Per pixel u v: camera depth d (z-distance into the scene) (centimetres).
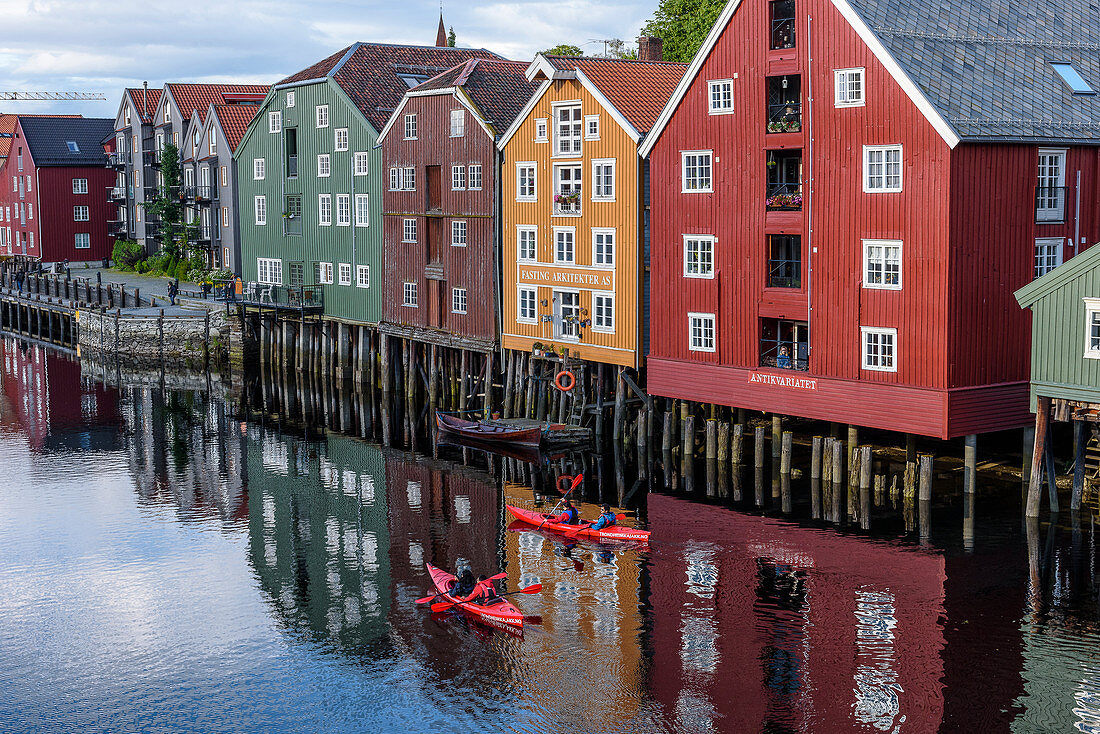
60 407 6172
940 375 3691
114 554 3650
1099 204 4003
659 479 4375
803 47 3975
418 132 5919
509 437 4947
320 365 7062
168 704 2641
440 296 5947
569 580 3284
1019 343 3853
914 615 2925
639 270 4734
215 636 2992
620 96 4800
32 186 11100
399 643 2908
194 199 8862
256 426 5650
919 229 3700
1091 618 2881
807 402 4094
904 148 3709
